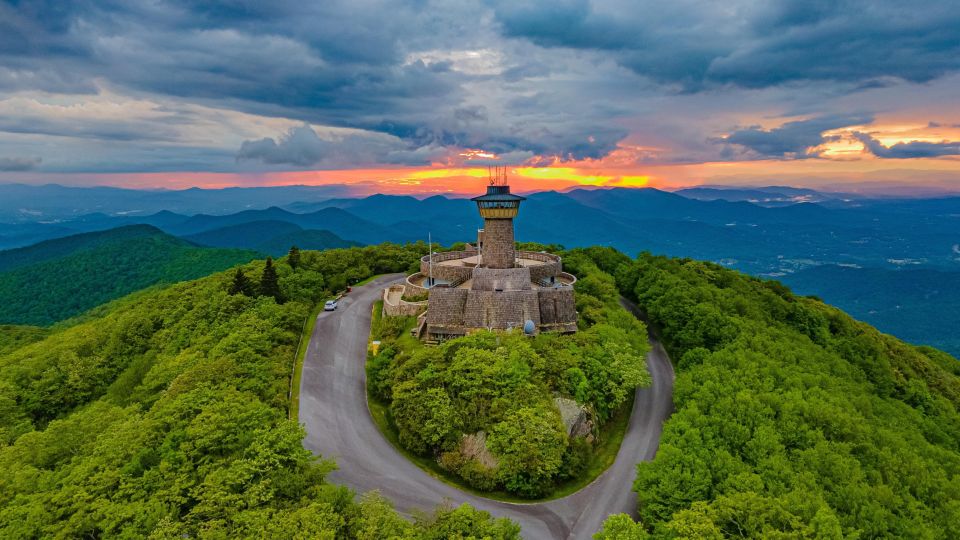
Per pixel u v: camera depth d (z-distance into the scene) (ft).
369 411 219.61
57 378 269.64
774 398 196.75
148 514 128.98
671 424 184.34
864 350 347.97
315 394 228.43
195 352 244.22
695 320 280.72
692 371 229.04
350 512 135.85
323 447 194.59
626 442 211.82
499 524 135.44
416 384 204.33
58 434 177.06
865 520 143.54
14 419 241.35
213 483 136.98
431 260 336.08
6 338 461.78
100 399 259.19
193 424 161.99
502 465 177.47
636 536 129.90
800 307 368.89
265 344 249.14
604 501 177.27
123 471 147.13
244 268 400.88
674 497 151.02
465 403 195.83
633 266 379.14
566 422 194.90
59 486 146.92
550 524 165.78
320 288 351.67
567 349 224.33
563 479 186.19
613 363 219.41
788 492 147.43
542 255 367.86
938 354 460.96
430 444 192.24
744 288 392.68
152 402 211.41
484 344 220.43
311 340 280.51
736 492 144.97
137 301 411.95
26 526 128.98
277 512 132.16
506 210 291.99
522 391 194.49
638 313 339.77
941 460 201.36
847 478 157.99
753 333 283.38
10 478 152.76
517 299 252.62
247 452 150.71
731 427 176.76
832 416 188.03
